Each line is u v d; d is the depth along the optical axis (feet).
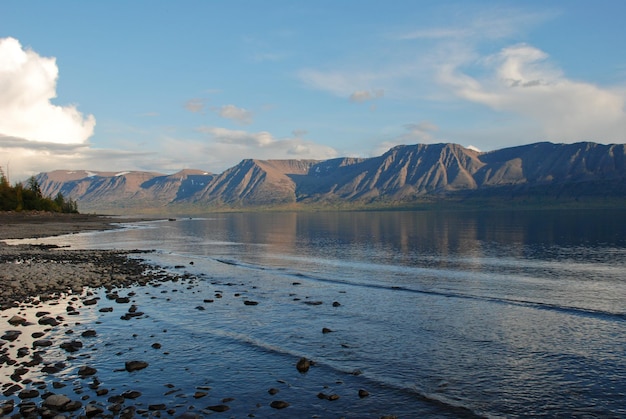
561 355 59.31
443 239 268.41
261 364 55.83
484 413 43.01
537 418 42.11
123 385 48.98
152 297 95.50
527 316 80.28
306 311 83.51
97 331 69.31
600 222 442.09
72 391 46.98
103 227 447.83
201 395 46.47
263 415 42.32
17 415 40.91
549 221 484.33
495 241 248.52
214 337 66.69
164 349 61.21
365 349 61.62
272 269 145.07
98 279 115.03
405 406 44.37
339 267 149.69
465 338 66.80
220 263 161.17
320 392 47.52
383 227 431.02
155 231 399.65
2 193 564.71
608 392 47.91
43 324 72.54
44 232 341.82
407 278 125.59
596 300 94.73
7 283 104.47
